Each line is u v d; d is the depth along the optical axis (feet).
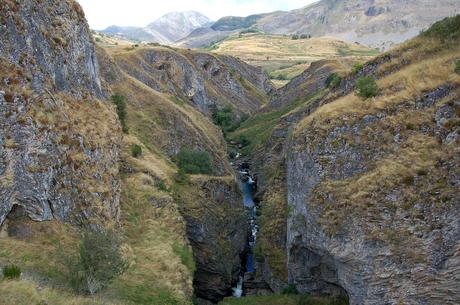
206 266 150.92
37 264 83.05
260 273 156.46
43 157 95.30
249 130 335.67
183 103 302.25
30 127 93.61
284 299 122.11
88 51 147.74
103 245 85.61
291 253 127.03
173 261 112.47
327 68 325.42
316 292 120.67
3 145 87.30
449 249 79.15
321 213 103.81
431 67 108.47
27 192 90.63
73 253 89.97
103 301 81.05
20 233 88.74
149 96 234.99
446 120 92.48
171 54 351.05
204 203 164.66
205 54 439.22
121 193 131.44
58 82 117.70
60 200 97.50
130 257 106.32
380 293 85.97
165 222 132.87
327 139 113.50
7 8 100.22
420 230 83.10
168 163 187.32
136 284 97.14
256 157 268.62
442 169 86.58
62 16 129.49
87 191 106.32
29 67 101.65
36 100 99.96
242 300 128.16
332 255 96.94
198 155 204.23
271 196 163.94
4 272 74.13
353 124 109.91
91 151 114.83
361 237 89.97
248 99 460.96
